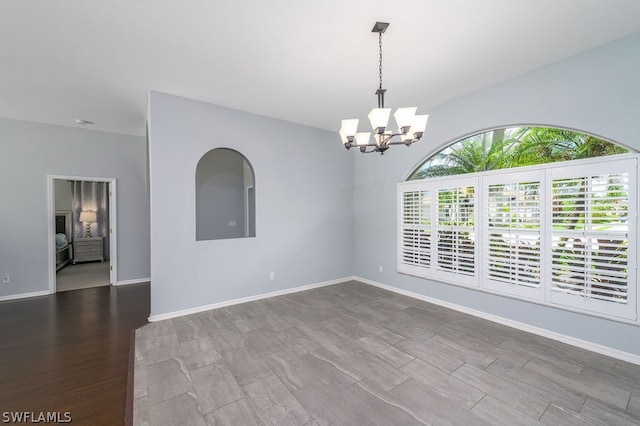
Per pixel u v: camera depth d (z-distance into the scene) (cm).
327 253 489
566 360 240
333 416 177
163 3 188
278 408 184
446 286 375
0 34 217
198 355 252
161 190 329
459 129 352
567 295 267
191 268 351
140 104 363
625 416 176
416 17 205
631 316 232
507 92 306
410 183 418
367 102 366
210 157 557
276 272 427
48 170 438
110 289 469
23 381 219
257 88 321
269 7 193
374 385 208
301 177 456
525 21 211
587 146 262
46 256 439
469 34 226
